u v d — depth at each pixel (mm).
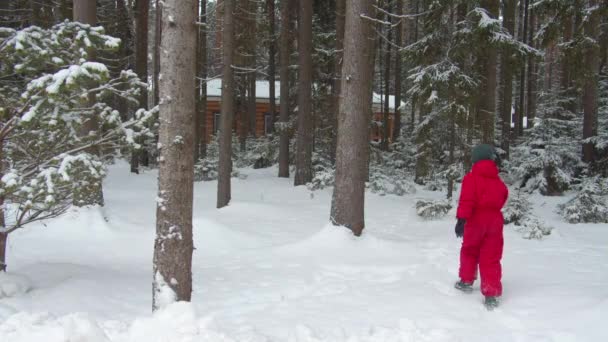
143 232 8523
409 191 15109
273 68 22281
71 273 5602
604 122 16781
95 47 4828
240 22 17594
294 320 4184
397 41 21062
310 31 15625
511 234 8711
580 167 15133
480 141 12195
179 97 3844
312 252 7113
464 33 11094
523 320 4188
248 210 11234
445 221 10234
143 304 4652
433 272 5930
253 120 25188
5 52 4520
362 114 7754
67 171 4227
